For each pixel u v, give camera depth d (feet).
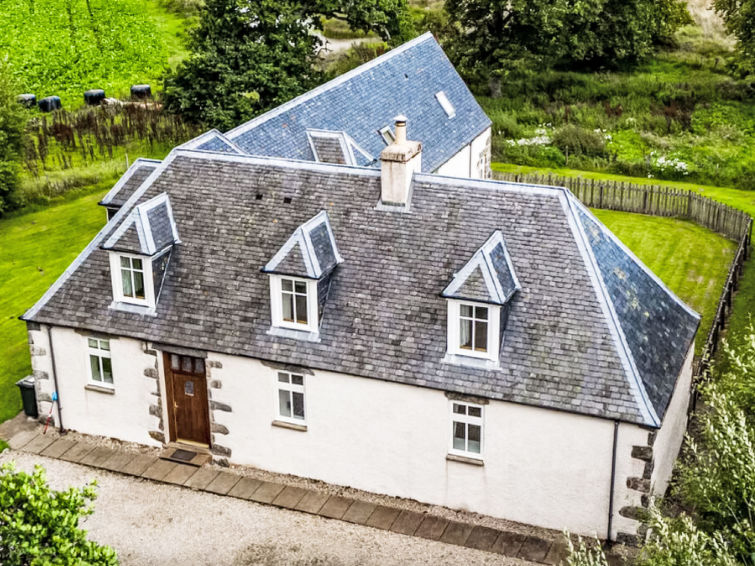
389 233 91.04
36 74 232.32
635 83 220.23
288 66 182.91
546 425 81.35
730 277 124.98
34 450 97.40
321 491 90.84
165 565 81.97
